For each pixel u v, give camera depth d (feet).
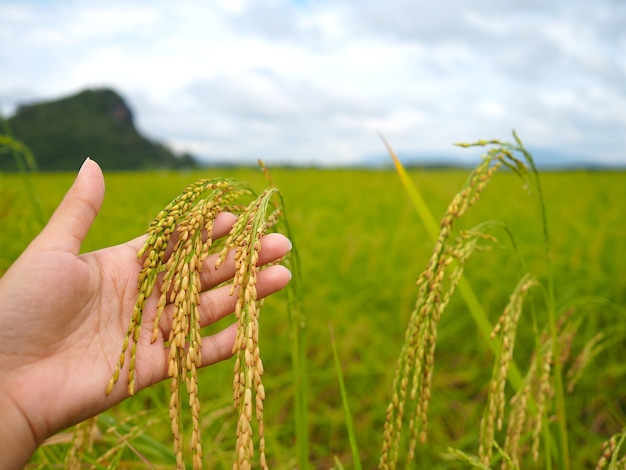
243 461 3.67
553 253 16.38
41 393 4.66
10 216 11.89
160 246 4.66
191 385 4.12
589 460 9.74
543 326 13.05
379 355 12.70
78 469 6.05
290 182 32.91
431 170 42.42
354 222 22.12
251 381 3.88
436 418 10.77
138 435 6.50
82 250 13.58
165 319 5.37
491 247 5.43
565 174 42.78
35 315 4.72
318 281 15.97
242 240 4.44
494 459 6.17
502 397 5.18
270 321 13.69
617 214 19.42
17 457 4.57
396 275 15.87
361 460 10.02
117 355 5.09
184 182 35.53
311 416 10.68
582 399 11.24
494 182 32.83
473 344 13.04
